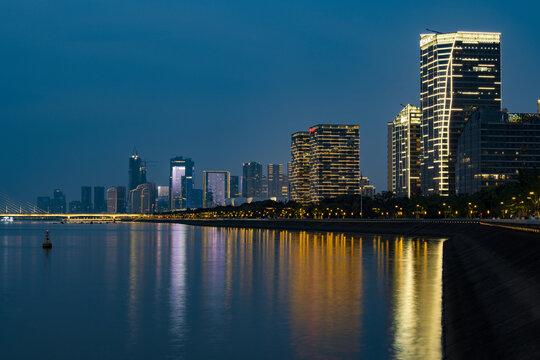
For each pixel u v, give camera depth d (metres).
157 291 93.44
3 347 59.00
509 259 86.50
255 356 54.94
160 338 61.94
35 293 92.88
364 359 53.12
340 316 71.44
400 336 60.88
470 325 60.44
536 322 50.34
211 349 57.56
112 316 73.31
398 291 90.25
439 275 110.06
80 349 58.16
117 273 120.81
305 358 54.00
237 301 83.06
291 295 87.75
